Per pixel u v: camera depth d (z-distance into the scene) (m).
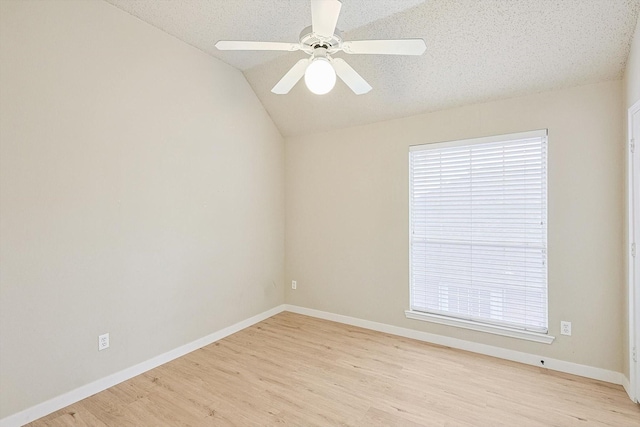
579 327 2.48
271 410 2.07
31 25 1.99
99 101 2.31
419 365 2.66
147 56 2.62
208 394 2.26
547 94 2.57
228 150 3.35
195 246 3.01
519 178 2.71
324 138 3.81
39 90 2.02
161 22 2.61
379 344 3.09
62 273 2.13
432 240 3.15
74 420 1.99
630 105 2.16
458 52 2.54
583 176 2.45
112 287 2.39
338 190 3.71
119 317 2.44
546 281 2.61
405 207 3.27
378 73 2.91
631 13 2.01
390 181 3.35
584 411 2.03
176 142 2.84
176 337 2.84
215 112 3.20
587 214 2.44
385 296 3.41
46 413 2.04
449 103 2.96
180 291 2.87
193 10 2.45
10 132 1.91
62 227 2.13
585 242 2.45
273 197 3.98
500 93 2.72
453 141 2.99
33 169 2.00
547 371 2.54
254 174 3.68
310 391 2.28
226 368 2.63
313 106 3.53
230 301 3.38
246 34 2.79
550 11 2.12
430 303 3.17
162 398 2.21
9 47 1.90
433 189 3.13
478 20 2.30
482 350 2.88
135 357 2.53
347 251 3.66
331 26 1.65
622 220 2.31
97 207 2.31
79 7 2.21
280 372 2.55
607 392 2.24
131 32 2.51
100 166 2.32
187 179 2.94
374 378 2.46
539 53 2.37
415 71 2.79
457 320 2.98
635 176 2.11
